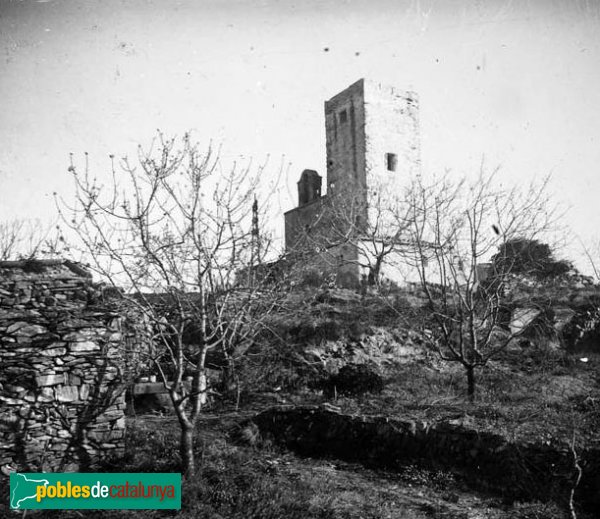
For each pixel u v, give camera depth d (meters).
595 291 21.69
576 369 16.36
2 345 9.70
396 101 27.98
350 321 18.48
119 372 10.29
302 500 9.37
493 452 10.97
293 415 12.84
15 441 9.39
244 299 11.41
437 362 17.61
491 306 14.91
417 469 11.34
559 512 9.56
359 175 26.80
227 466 10.39
